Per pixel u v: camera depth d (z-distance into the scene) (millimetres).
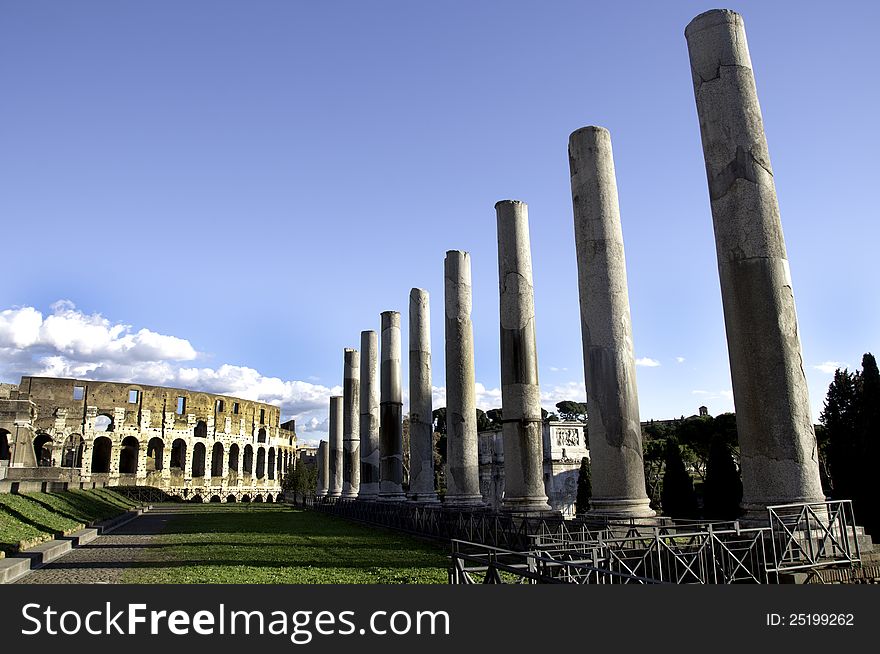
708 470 28047
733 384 14031
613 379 17062
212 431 80750
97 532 27500
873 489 22906
